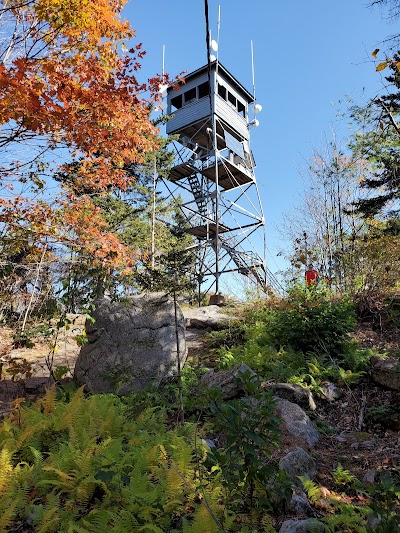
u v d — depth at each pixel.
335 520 2.97
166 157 23.27
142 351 6.59
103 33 7.59
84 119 7.31
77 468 3.55
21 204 8.59
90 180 9.63
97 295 7.44
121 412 5.18
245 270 19.78
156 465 3.71
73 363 8.38
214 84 21.48
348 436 5.09
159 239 22.48
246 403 3.25
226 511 2.94
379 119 6.98
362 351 7.57
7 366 7.62
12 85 5.75
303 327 7.80
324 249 15.73
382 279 10.14
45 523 2.83
